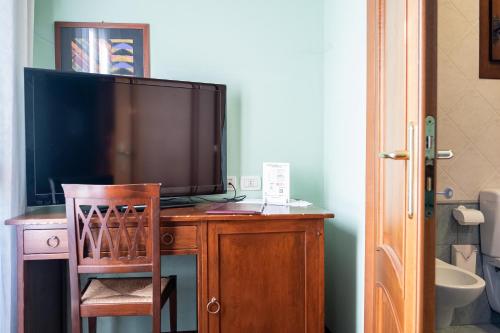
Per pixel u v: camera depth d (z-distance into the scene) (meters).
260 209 1.48
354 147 1.56
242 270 1.38
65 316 1.75
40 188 1.43
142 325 1.84
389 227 1.11
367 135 1.37
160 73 1.87
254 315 1.39
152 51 1.87
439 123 1.89
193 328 1.88
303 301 1.41
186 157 1.69
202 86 1.73
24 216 1.38
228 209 1.48
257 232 1.38
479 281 1.62
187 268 1.87
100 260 1.25
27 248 1.30
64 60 1.79
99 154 1.53
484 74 1.90
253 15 1.94
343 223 1.70
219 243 1.37
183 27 1.89
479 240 1.91
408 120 0.86
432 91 0.78
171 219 1.33
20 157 1.50
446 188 1.85
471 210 1.84
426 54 0.77
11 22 1.36
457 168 1.91
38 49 1.77
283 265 1.40
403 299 0.92
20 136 1.50
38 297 1.45
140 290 1.41
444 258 1.90
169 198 1.83
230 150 1.94
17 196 1.45
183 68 1.89
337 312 1.78
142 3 1.85
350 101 1.61
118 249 1.26
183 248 1.36
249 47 1.94
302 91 1.98
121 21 1.84
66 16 1.80
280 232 1.40
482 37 1.90
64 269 1.75
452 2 1.88
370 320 1.36
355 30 1.54
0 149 1.32
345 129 1.67
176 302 1.68
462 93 1.90
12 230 1.43
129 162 1.57
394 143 1.05
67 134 1.48
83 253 1.25
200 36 1.90
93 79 1.51
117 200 1.23
